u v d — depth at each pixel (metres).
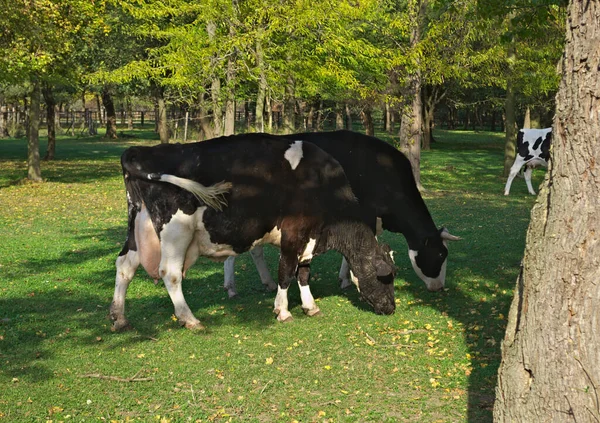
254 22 16.75
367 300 8.02
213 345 7.01
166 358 6.64
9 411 5.40
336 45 16.47
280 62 17.03
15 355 6.72
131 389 5.88
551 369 3.45
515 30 9.60
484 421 5.11
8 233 14.05
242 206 7.45
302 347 6.93
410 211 8.82
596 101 3.36
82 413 5.39
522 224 14.55
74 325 7.72
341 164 8.62
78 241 13.16
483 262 10.86
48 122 33.62
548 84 20.92
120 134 55.22
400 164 8.83
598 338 3.36
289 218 7.68
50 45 19.77
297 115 32.62
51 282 9.77
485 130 69.44
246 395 5.71
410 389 5.79
